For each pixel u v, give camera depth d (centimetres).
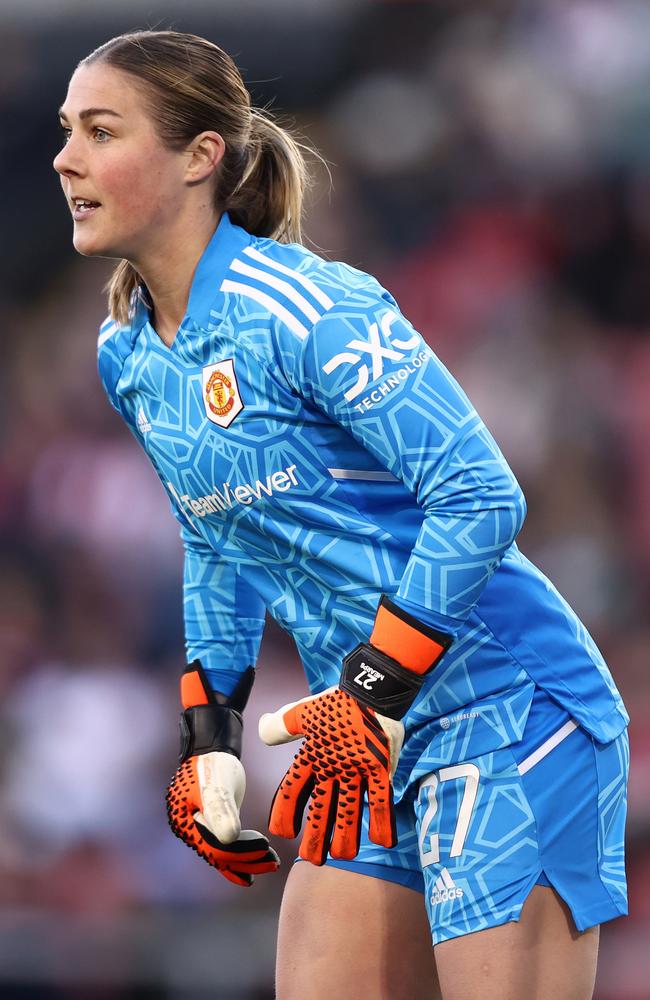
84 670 2206
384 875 802
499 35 2775
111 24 2741
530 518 2366
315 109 2812
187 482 776
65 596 2333
